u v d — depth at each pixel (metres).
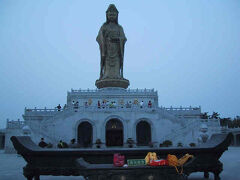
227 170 18.12
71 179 15.71
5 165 23.75
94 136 45.69
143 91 62.12
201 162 12.55
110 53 66.06
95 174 10.75
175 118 47.16
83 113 46.28
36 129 42.22
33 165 13.02
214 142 13.99
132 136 46.06
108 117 46.50
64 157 13.11
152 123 46.66
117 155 11.46
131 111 46.94
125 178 10.84
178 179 11.17
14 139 12.93
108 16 66.94
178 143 40.34
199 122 44.78
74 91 61.28
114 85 63.66
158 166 11.15
